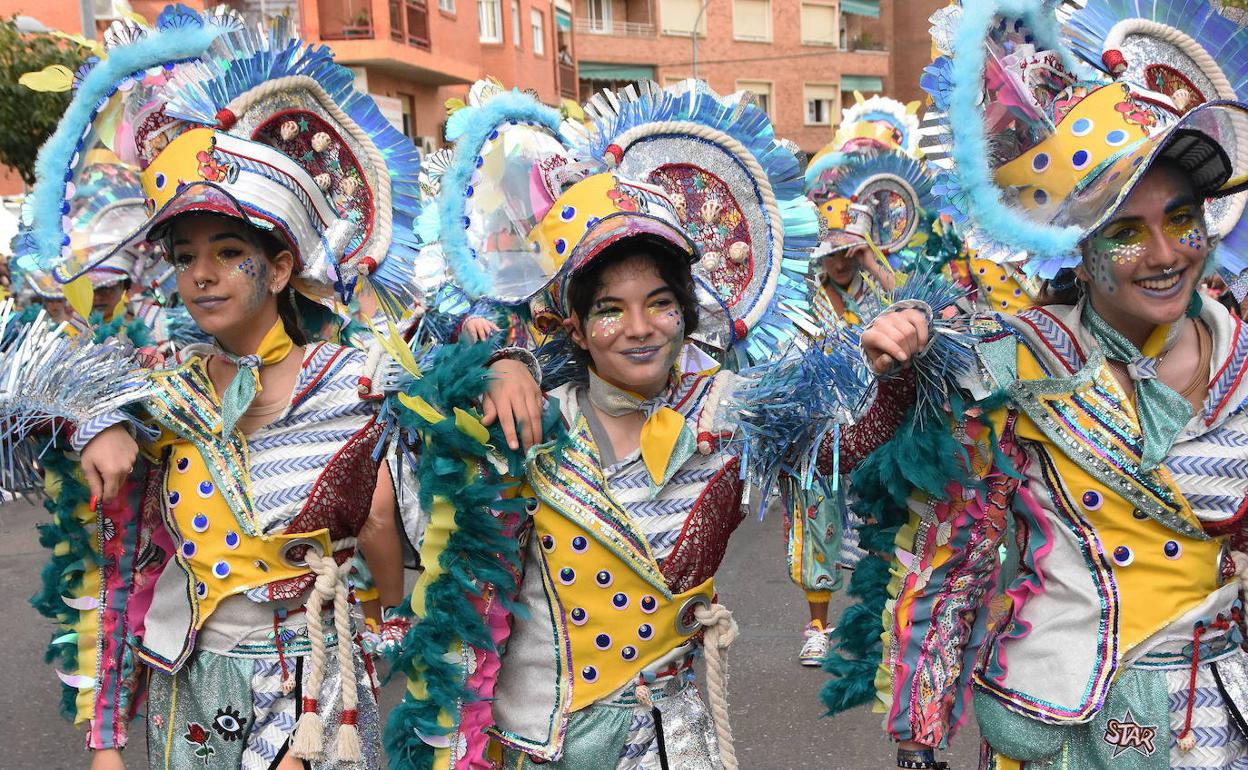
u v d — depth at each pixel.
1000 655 2.10
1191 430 2.00
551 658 2.24
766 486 2.27
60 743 4.31
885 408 2.14
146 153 2.90
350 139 3.09
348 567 2.54
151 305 3.52
